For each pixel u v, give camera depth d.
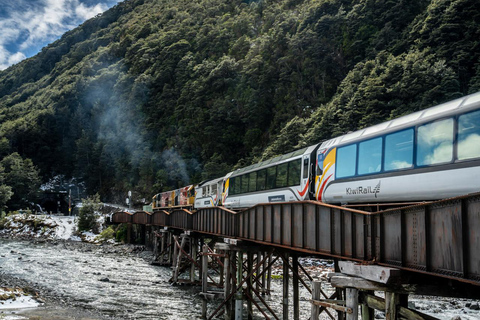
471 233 6.80
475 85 57.28
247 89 103.19
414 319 8.24
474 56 63.75
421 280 8.66
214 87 112.44
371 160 14.97
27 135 147.12
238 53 122.19
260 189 25.22
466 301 24.14
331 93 89.38
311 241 12.66
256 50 110.38
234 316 19.42
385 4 85.69
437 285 8.75
